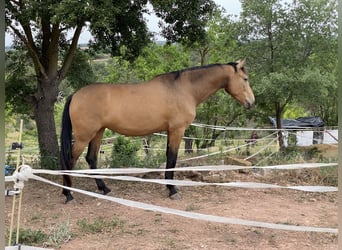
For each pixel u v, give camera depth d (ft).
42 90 31.99
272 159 32.40
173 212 12.11
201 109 64.59
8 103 37.78
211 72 22.70
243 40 52.80
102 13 22.58
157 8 28.73
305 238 15.48
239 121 68.95
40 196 22.03
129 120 21.34
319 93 48.62
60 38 37.19
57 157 30.76
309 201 21.42
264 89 47.70
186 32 32.94
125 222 17.25
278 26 50.55
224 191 22.95
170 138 22.12
